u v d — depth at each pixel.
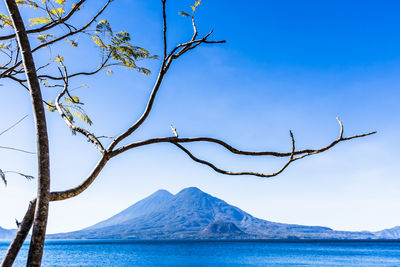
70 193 2.06
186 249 175.25
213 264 87.50
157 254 131.50
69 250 167.25
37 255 1.60
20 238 1.69
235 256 117.00
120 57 3.84
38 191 1.74
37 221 1.67
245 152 2.63
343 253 132.50
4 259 1.62
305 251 149.50
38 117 1.88
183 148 2.62
